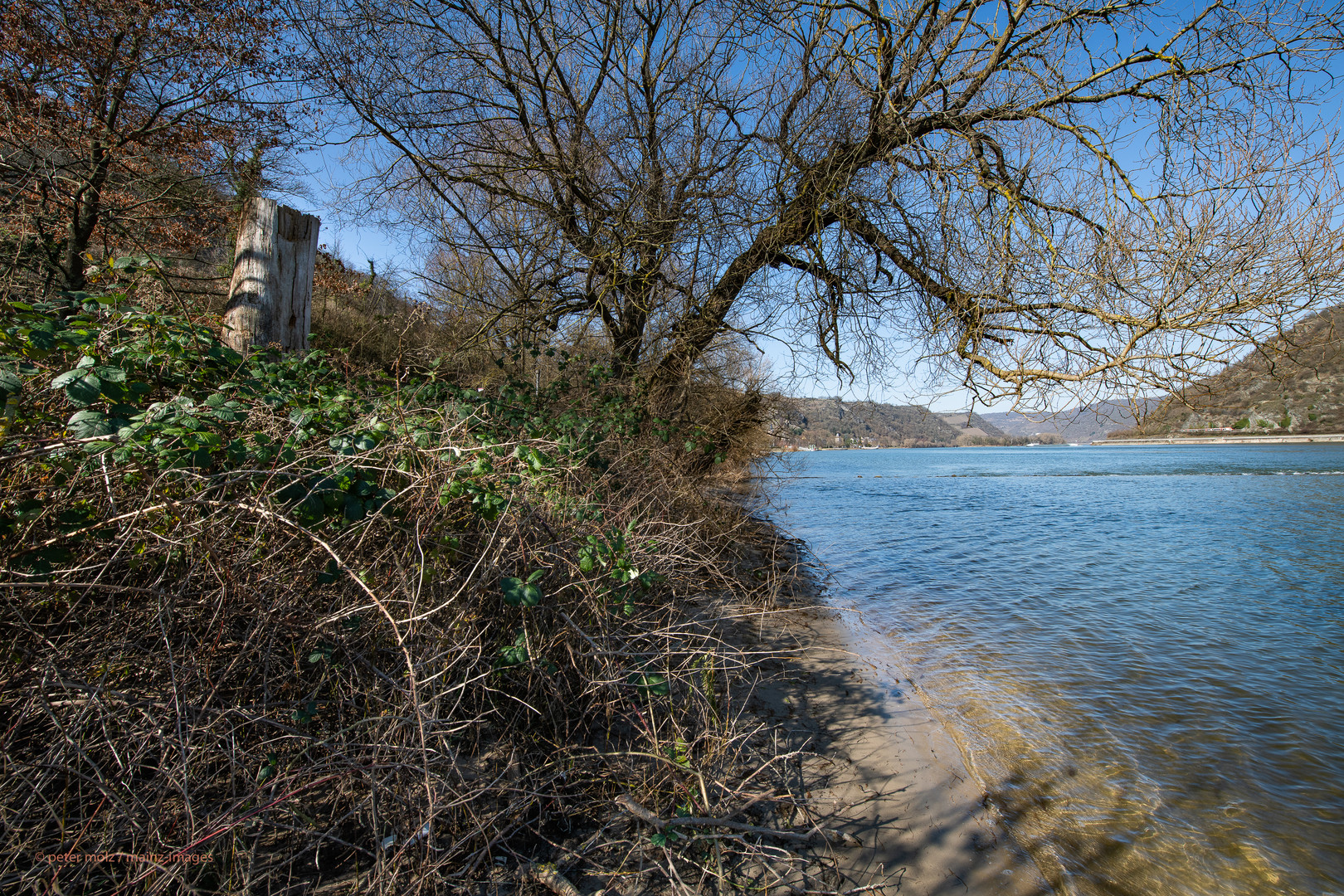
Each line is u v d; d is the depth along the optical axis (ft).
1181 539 36.27
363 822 6.61
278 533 7.63
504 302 29.35
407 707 6.68
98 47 24.56
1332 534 37.50
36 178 23.72
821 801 9.04
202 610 6.95
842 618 19.07
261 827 5.97
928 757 10.72
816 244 24.73
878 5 24.17
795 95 25.75
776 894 7.00
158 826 5.39
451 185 27.02
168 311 10.65
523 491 9.96
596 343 32.65
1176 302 16.84
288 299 15.05
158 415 6.73
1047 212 21.99
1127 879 8.05
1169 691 14.12
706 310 27.32
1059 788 10.08
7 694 5.70
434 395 14.73
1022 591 23.63
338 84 23.73
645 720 9.25
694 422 28.94
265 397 8.93
